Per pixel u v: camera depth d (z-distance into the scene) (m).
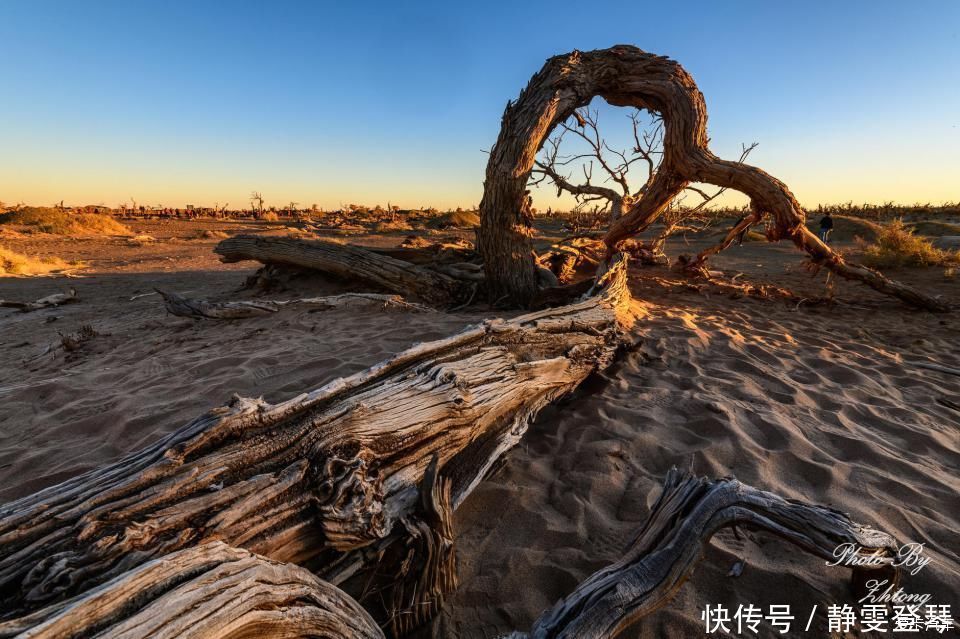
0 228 35.31
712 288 10.53
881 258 13.94
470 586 2.26
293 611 1.48
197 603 1.25
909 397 4.50
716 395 4.30
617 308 6.32
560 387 3.95
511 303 7.82
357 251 9.03
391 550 2.02
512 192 7.14
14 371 5.84
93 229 39.09
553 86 6.90
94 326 8.00
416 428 2.41
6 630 1.09
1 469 3.22
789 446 3.42
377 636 1.76
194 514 1.62
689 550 1.84
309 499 1.85
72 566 1.35
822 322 7.72
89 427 3.84
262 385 4.49
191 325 7.38
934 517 2.67
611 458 3.27
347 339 5.93
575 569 2.32
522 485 3.02
